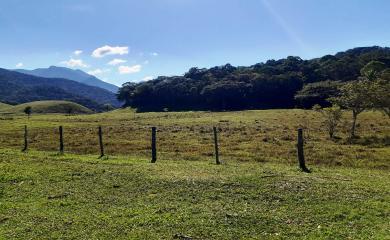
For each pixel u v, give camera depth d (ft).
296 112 346.33
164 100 633.20
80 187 64.23
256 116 313.12
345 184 65.87
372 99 181.57
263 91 569.64
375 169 98.32
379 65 479.00
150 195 59.26
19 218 50.11
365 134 179.52
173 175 70.79
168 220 48.70
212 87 590.14
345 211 51.90
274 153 120.88
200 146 139.33
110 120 335.26
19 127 231.09
